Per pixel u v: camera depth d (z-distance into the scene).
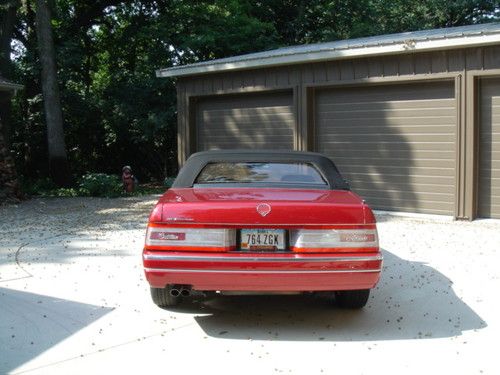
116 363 4.05
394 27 29.30
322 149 12.63
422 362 4.05
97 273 6.62
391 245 8.27
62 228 10.07
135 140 21.80
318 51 11.69
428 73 10.62
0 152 14.41
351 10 27.59
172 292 4.60
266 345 4.40
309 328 4.80
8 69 20.25
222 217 4.46
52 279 6.35
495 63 9.83
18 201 14.39
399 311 5.25
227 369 3.94
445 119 10.75
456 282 6.22
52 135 19.56
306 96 12.43
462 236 8.92
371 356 4.17
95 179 16.75
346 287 4.50
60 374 3.86
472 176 10.27
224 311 5.27
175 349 4.32
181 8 22.53
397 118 11.40
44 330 4.74
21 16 22.50
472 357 4.14
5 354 4.22
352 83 11.67
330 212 4.50
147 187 20.67
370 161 11.87
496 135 10.20
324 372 3.88
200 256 4.43
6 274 6.58
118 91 21.94
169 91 21.83
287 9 27.50
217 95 14.39
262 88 13.23
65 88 22.80
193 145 15.09
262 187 5.32
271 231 4.50
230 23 22.52
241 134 14.17
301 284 4.45
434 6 30.22
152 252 4.52
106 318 5.04
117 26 26.02
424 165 11.10
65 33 23.06
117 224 10.56
